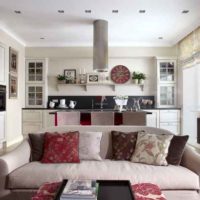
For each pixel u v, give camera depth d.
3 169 2.11
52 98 7.01
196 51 5.39
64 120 3.92
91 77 6.95
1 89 5.04
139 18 4.64
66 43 6.66
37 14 4.41
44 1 3.82
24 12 4.31
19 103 6.28
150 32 5.65
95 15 4.46
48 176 2.11
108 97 7.00
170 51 6.72
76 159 2.44
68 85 7.02
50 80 7.03
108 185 1.70
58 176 2.11
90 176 2.11
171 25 5.10
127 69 6.96
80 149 2.57
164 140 2.45
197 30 5.31
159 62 6.64
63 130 2.84
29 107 6.70
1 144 5.02
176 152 2.41
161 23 4.96
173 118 6.37
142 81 6.79
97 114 3.84
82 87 7.03
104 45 4.68
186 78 6.21
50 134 2.62
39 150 2.57
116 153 2.58
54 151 2.45
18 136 6.18
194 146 5.71
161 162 2.33
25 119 6.43
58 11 4.27
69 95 7.02
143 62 7.03
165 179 2.08
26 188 2.11
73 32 5.64
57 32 5.63
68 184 1.64
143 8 4.12
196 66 5.62
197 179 2.10
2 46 5.13
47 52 6.74
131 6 4.03
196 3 3.92
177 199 1.85
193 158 2.23
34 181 2.09
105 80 6.97
